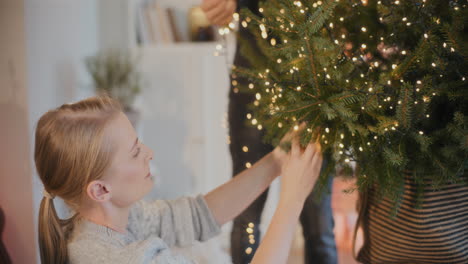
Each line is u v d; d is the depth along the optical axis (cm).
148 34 255
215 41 258
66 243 88
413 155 83
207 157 256
